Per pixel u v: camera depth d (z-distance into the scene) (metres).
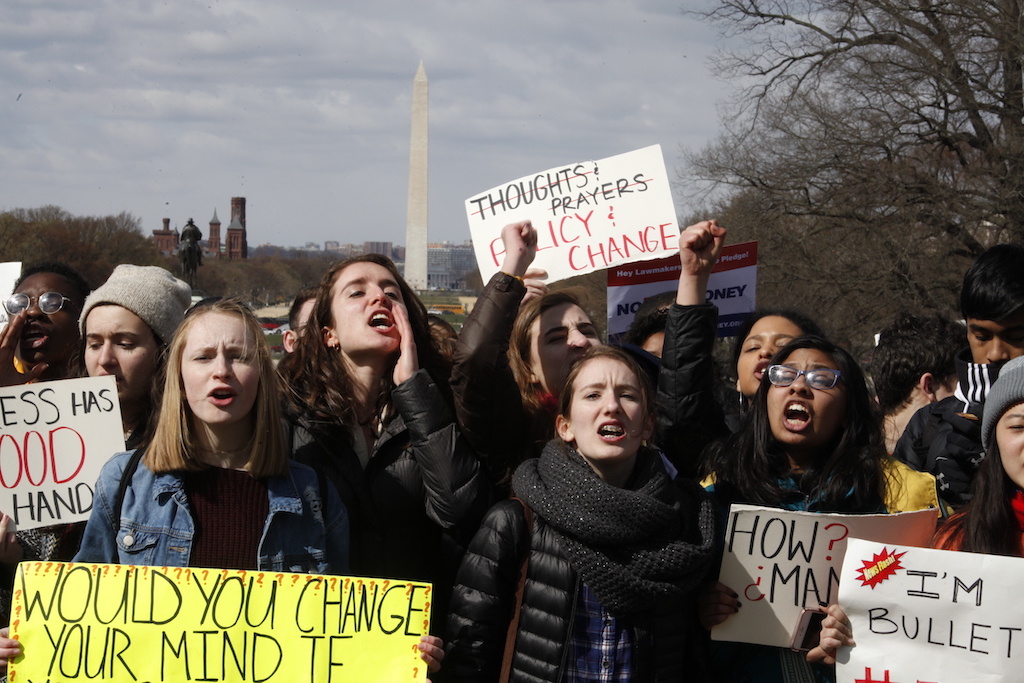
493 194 4.65
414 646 3.04
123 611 3.02
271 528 3.14
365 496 3.53
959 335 5.25
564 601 3.13
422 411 3.49
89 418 3.66
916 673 3.09
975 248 20.39
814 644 3.27
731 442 3.63
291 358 3.82
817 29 21.42
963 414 4.08
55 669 3.00
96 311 3.94
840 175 21.64
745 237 22.81
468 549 3.35
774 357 3.55
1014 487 3.27
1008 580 3.06
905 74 20.61
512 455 3.80
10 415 3.61
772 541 3.26
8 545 3.52
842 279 21.42
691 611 3.33
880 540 3.25
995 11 19.39
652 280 5.39
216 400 3.09
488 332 3.58
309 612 3.05
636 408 3.26
